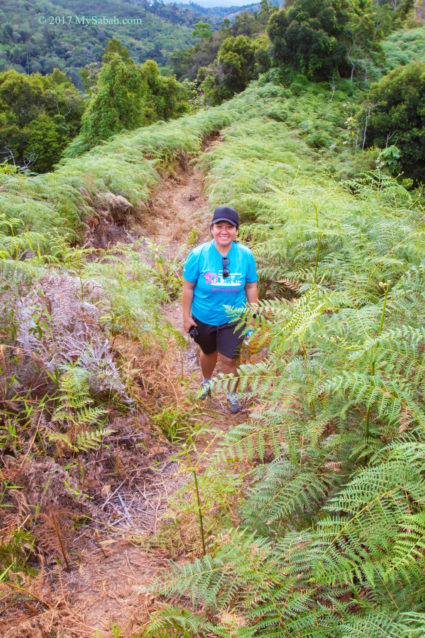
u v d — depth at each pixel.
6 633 1.72
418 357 2.08
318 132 16.88
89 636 1.79
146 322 3.58
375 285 3.01
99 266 3.99
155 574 2.01
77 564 2.12
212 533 2.14
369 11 34.09
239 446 2.15
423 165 16.97
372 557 1.71
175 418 3.04
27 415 2.56
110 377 2.95
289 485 2.02
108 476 2.63
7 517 2.12
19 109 31.72
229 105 23.25
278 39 24.92
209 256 3.09
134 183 8.94
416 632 1.39
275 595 1.55
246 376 2.25
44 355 2.83
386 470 1.75
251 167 8.91
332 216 4.33
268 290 4.46
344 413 1.98
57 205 6.46
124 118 21.77
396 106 17.25
